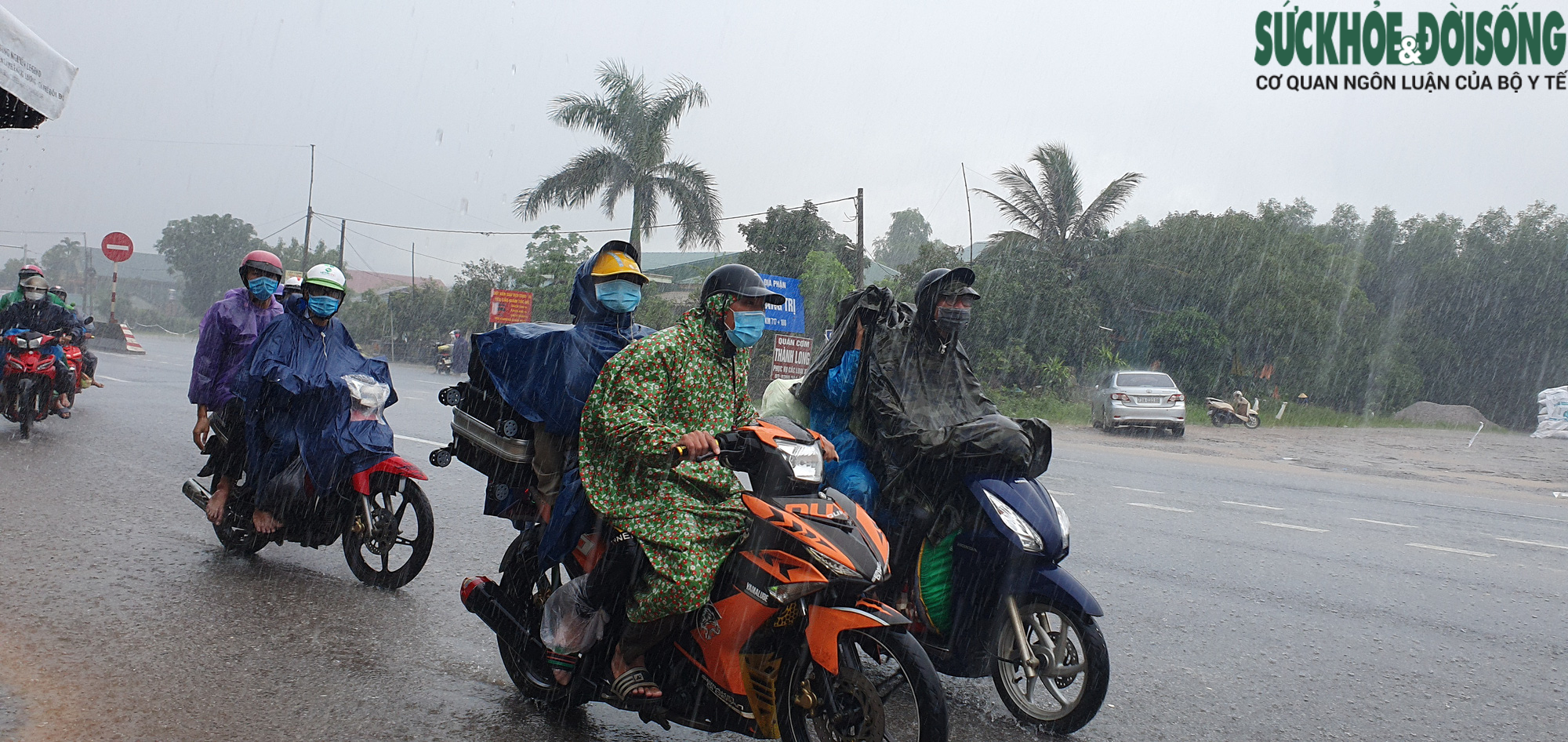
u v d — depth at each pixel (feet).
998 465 12.81
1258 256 106.32
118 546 19.45
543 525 12.64
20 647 13.48
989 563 13.03
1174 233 108.17
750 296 11.07
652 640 10.96
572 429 12.07
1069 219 100.68
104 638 14.14
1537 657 16.99
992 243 101.24
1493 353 132.87
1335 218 159.53
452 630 15.64
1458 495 42.70
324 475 17.54
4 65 14.16
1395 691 14.90
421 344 137.08
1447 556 26.27
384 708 12.32
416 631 15.46
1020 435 12.89
